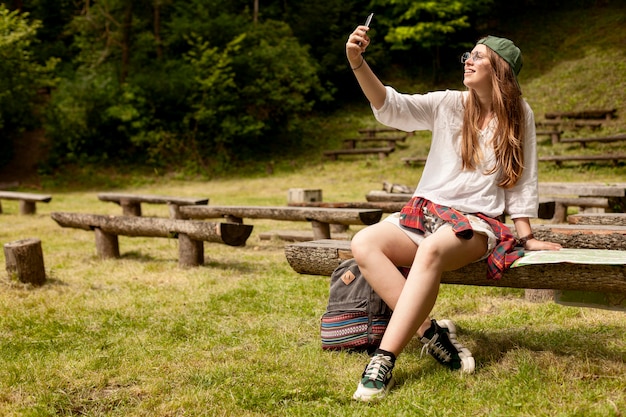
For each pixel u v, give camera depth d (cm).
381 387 242
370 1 2366
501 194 273
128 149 1881
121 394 258
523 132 267
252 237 729
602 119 1745
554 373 255
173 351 313
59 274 527
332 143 1973
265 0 2400
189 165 1811
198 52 1930
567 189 749
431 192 268
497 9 2539
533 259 243
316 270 317
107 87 1803
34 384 271
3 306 411
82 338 343
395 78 2411
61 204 1232
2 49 1617
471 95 269
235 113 1908
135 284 482
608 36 2233
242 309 399
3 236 784
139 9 1947
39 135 1903
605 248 320
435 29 2197
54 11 2241
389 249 264
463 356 265
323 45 2328
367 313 296
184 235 545
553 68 2145
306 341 328
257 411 237
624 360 272
